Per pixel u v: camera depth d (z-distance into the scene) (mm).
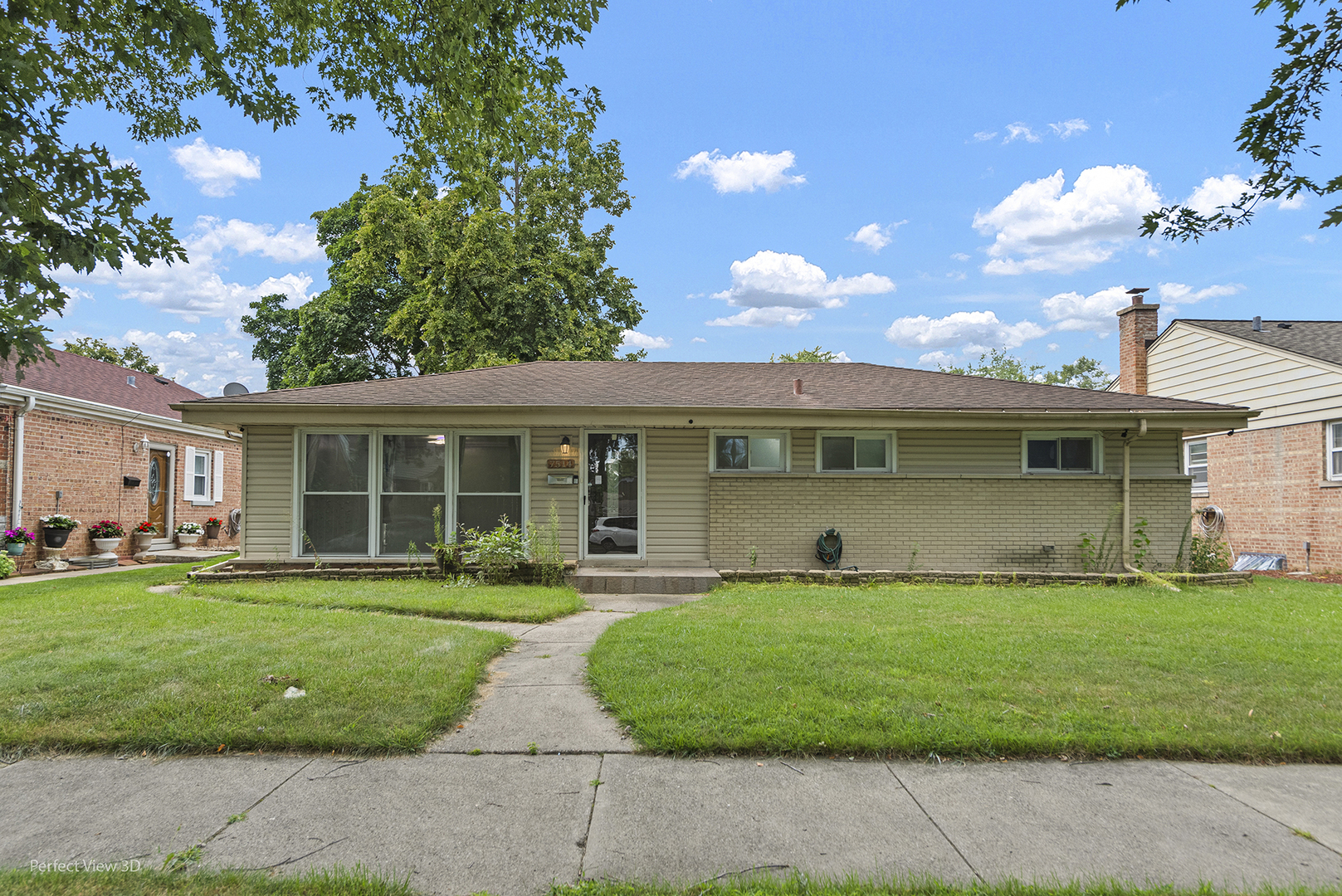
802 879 2705
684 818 3209
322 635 6270
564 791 3471
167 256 4121
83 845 2951
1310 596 9445
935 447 11617
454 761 3820
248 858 2854
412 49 7117
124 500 15711
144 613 7359
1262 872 2789
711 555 11242
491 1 6602
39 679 4816
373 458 10969
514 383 12227
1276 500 14891
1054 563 11336
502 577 10000
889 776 3648
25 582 11094
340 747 3932
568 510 11211
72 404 14047
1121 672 5227
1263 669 5344
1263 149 4707
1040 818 3221
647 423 10727
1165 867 2824
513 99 7484
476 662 5453
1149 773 3699
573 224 25562
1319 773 3723
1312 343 15125
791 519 11305
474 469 11148
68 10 5234
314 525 10891
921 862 2852
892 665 5375
